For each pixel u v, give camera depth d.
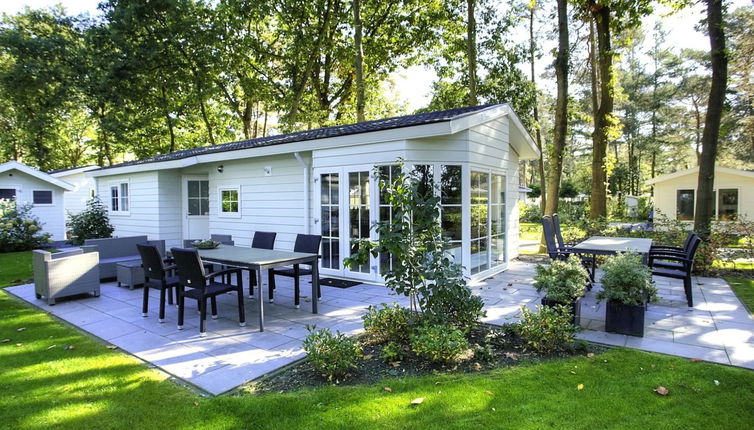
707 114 8.20
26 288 6.59
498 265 7.88
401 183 4.00
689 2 8.55
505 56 15.43
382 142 6.42
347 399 2.73
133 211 10.84
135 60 14.95
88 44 16.12
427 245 3.82
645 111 26.73
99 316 4.94
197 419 2.52
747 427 2.36
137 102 16.30
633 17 9.45
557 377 3.04
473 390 2.83
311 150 7.32
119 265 6.68
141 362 3.50
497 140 7.73
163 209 9.95
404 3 15.74
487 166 7.31
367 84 17.91
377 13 16.62
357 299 5.70
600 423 2.42
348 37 17.14
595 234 9.91
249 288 6.03
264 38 18.47
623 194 28.80
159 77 16.17
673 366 3.22
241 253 5.24
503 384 2.93
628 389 2.84
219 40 16.12
